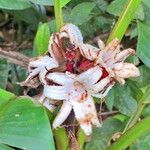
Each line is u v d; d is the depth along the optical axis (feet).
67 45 1.34
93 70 1.27
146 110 1.74
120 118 1.79
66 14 1.82
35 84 1.39
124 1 1.68
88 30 1.93
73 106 1.29
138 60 1.72
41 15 2.10
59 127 1.38
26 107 1.26
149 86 1.56
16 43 2.21
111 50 1.31
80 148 1.46
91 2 1.84
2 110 1.28
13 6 1.54
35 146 1.22
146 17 1.79
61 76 1.29
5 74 1.90
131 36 1.79
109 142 1.66
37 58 1.37
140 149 1.69
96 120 1.29
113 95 1.66
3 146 1.21
